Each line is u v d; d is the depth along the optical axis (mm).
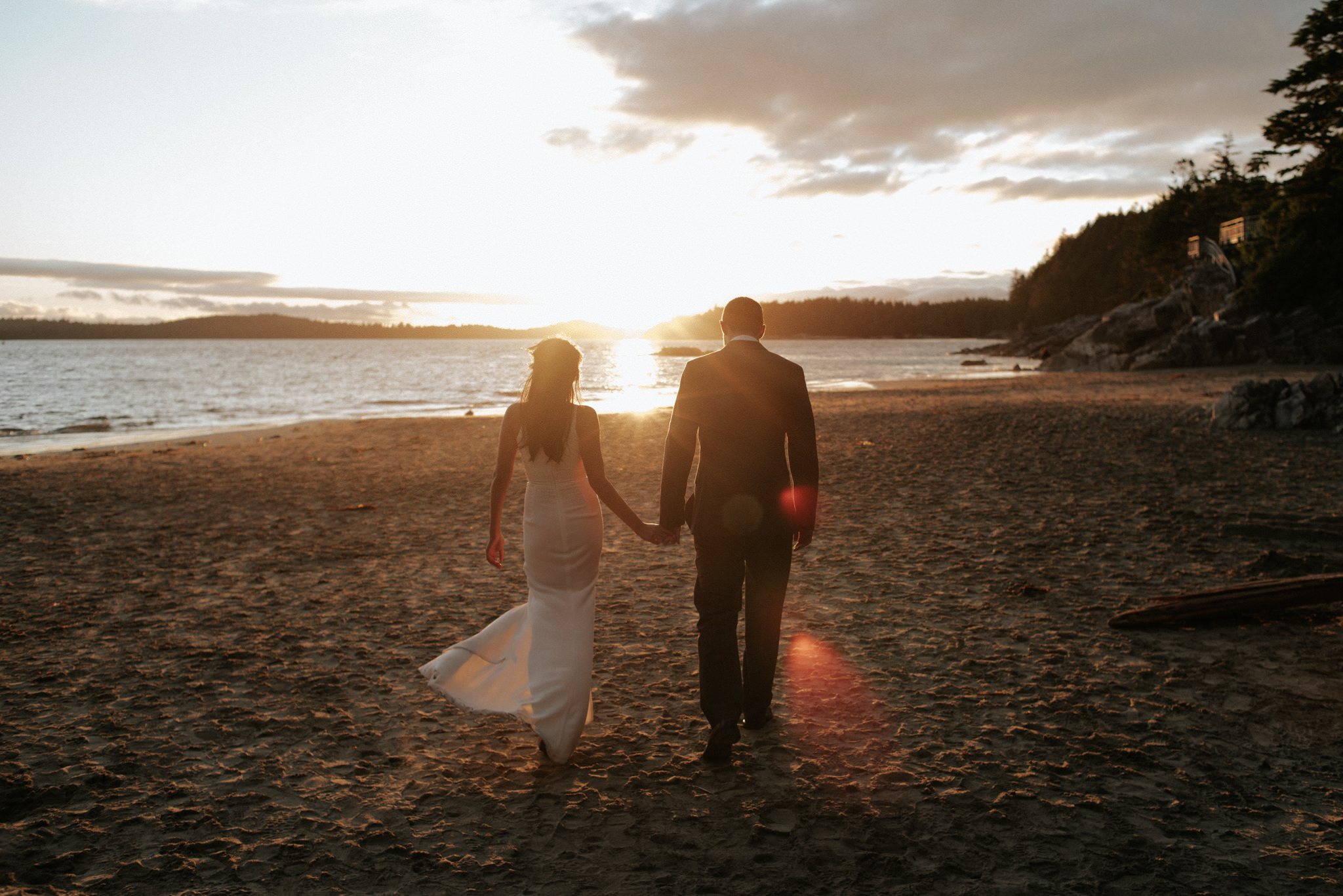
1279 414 12852
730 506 3178
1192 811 2787
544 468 3160
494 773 3158
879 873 2443
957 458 11305
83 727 3566
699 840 2646
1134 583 5508
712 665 3137
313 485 10992
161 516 8898
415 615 5250
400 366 77375
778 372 3229
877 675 4102
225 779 3102
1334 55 39344
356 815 2834
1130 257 90875
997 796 2900
